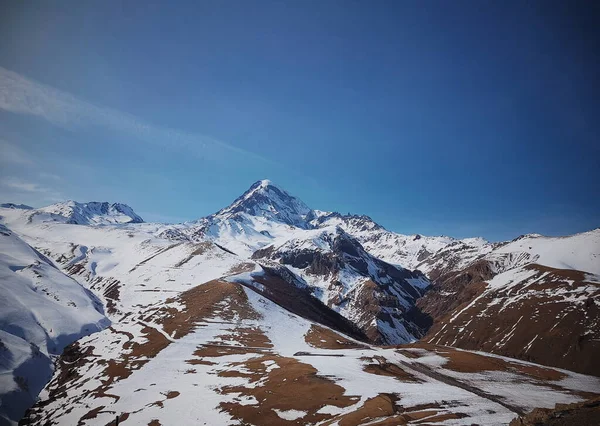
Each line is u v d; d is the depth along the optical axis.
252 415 68.00
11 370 118.06
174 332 136.00
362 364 98.25
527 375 99.69
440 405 64.69
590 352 179.62
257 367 97.31
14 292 184.38
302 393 74.94
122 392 91.31
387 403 64.56
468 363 106.50
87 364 124.56
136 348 125.88
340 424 58.81
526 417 45.44
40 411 100.19
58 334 165.25
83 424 78.62
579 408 43.81
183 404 77.25
